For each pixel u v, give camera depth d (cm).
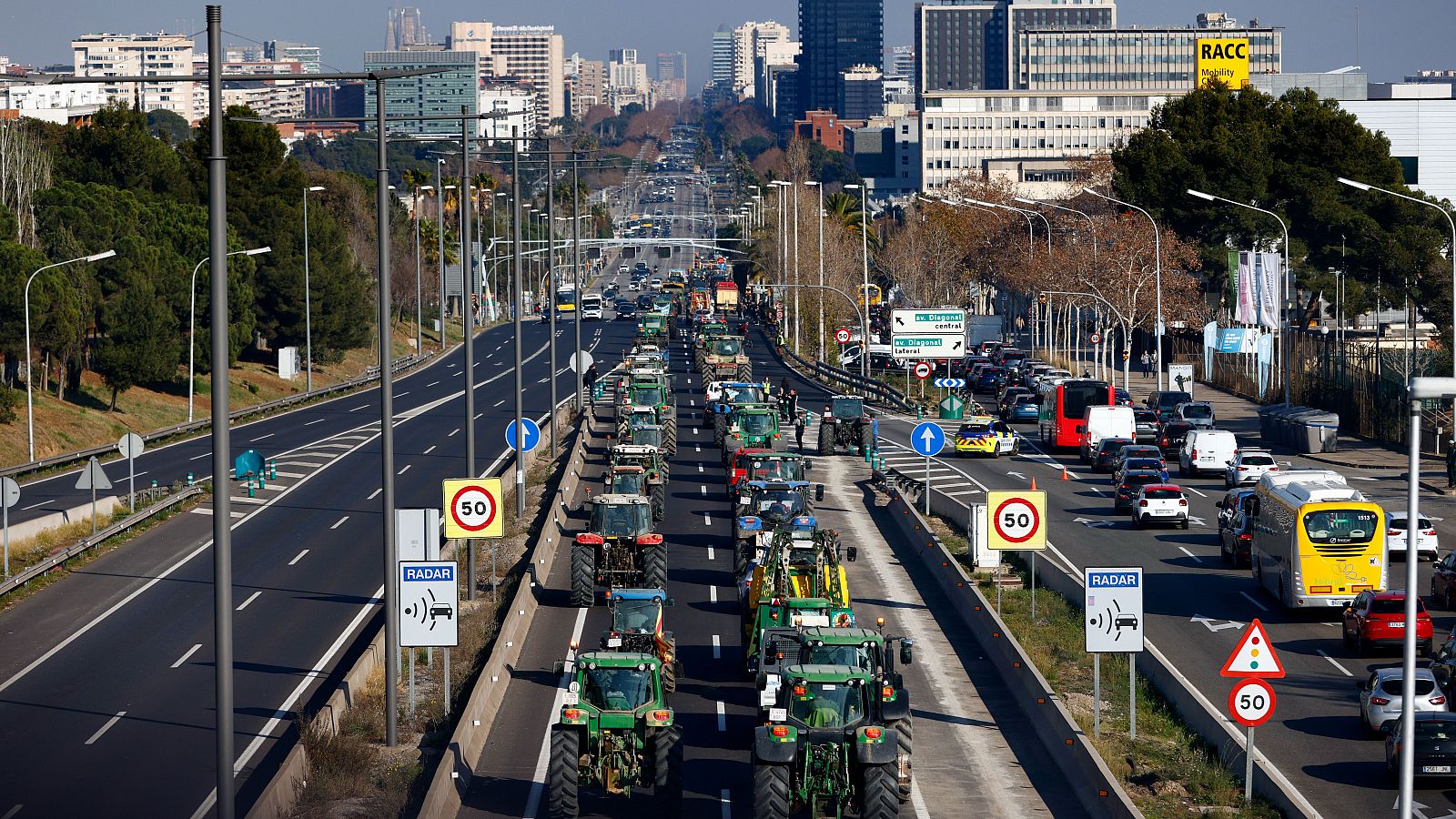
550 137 13125
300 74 4575
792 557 7375
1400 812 4275
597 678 5266
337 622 8619
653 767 5172
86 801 5491
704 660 7706
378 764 5872
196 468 15238
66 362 19125
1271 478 9275
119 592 9544
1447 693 6512
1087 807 5356
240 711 6812
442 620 6272
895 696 5153
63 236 19838
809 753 4938
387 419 6297
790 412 19038
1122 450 14500
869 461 15862
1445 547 10531
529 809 5412
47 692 7169
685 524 12150
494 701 6831
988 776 5800
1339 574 8431
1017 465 16088
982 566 9694
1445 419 16175
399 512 7269
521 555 10394
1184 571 10169
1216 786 5391
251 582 9806
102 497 12900
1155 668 7156
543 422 18900
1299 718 6569
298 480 14350
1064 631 8188
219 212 4212
